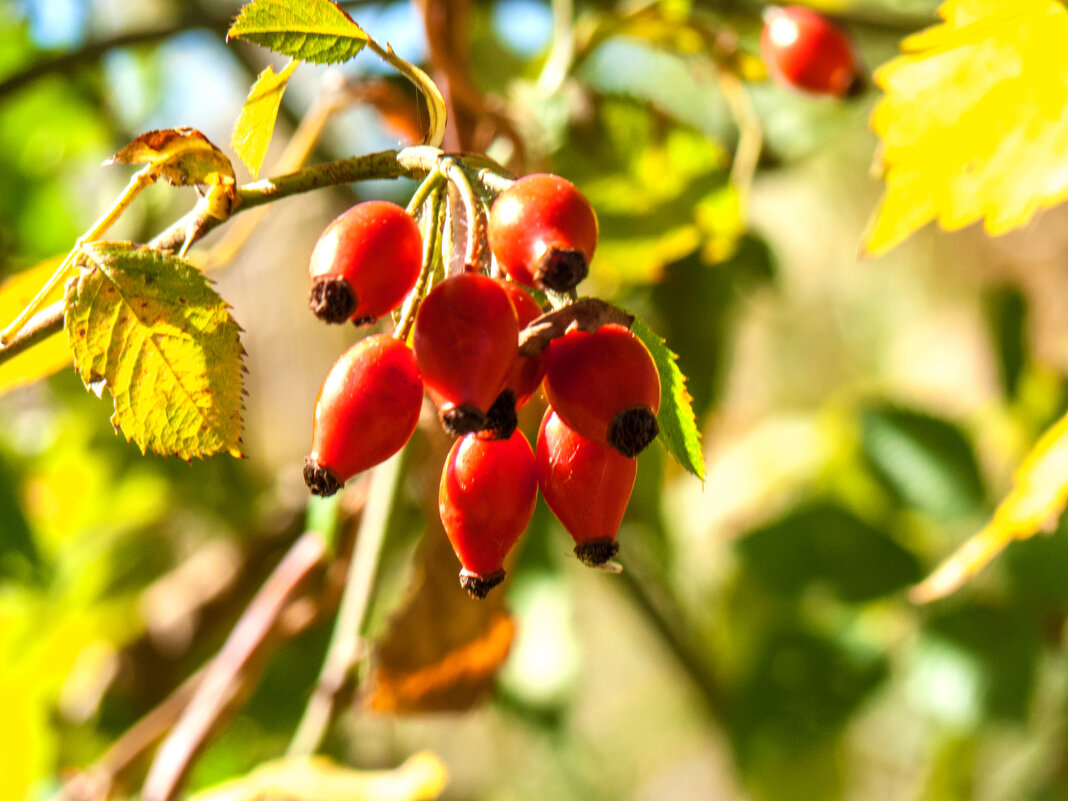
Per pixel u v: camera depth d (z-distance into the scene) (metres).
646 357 0.29
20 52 0.64
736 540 0.58
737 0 0.54
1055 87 0.33
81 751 0.62
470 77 0.47
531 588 0.62
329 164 0.30
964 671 0.50
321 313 0.29
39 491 0.69
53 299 0.33
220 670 0.46
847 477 0.60
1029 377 0.62
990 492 0.57
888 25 0.54
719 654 0.69
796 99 0.61
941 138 0.33
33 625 0.63
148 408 0.30
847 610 0.57
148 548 0.68
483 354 0.28
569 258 0.29
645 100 0.49
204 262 0.43
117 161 0.30
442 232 0.31
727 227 0.50
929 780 0.63
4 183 0.67
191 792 0.59
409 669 0.47
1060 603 0.51
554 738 0.65
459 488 0.30
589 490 0.30
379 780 0.40
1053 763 0.58
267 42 0.30
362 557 0.43
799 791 0.56
